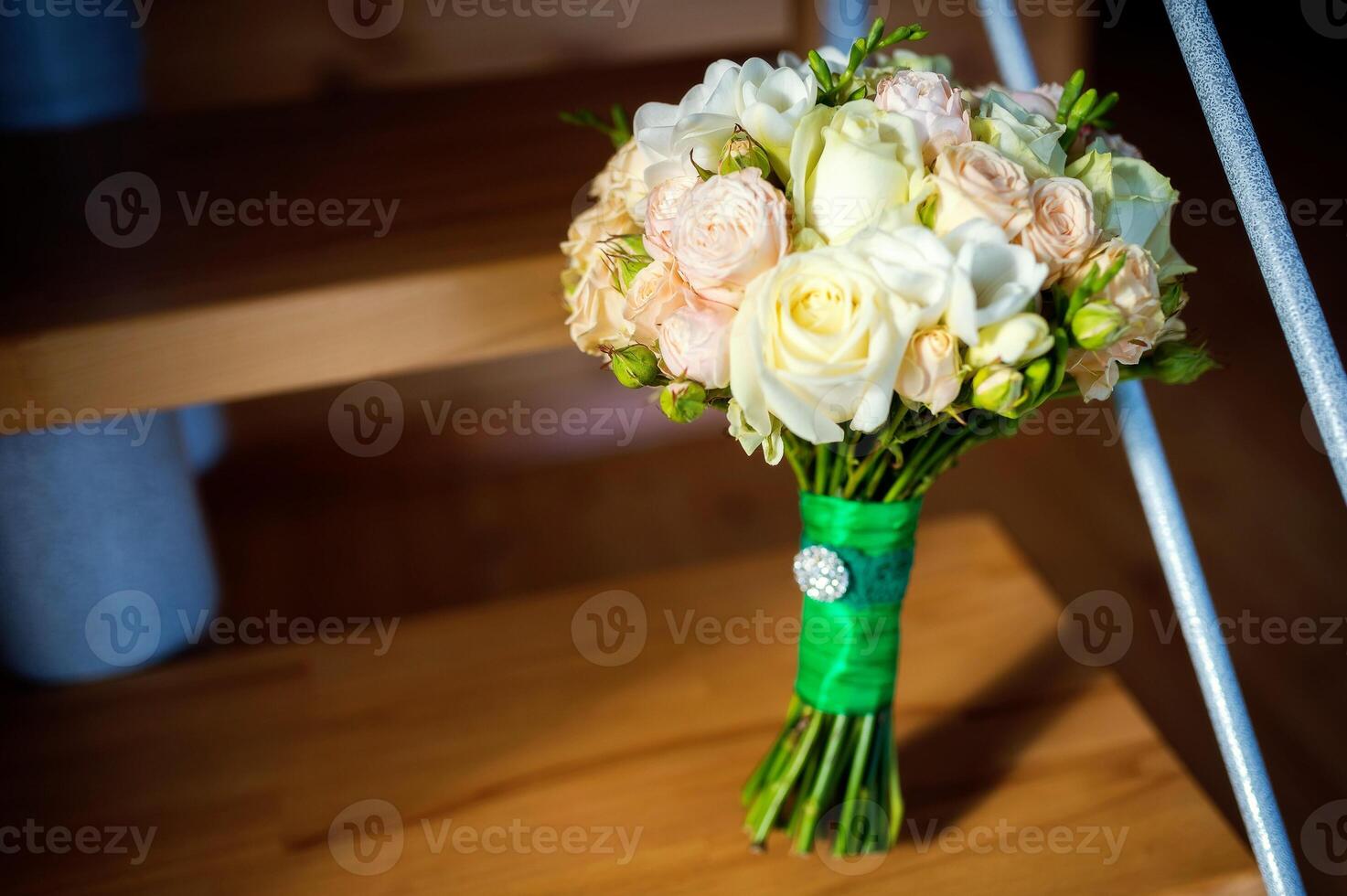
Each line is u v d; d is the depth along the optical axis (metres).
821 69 1.21
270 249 1.39
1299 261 1.22
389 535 1.96
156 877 1.34
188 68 1.69
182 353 1.33
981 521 1.57
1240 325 2.44
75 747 1.42
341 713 1.44
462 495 2.06
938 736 1.40
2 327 1.31
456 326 1.37
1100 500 2.12
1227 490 2.10
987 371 1.17
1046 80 1.82
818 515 1.27
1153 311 1.20
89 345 1.32
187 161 1.51
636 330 1.21
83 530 1.48
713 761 1.39
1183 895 1.31
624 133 1.30
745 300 1.17
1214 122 1.23
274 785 1.39
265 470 2.00
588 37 1.76
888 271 1.15
